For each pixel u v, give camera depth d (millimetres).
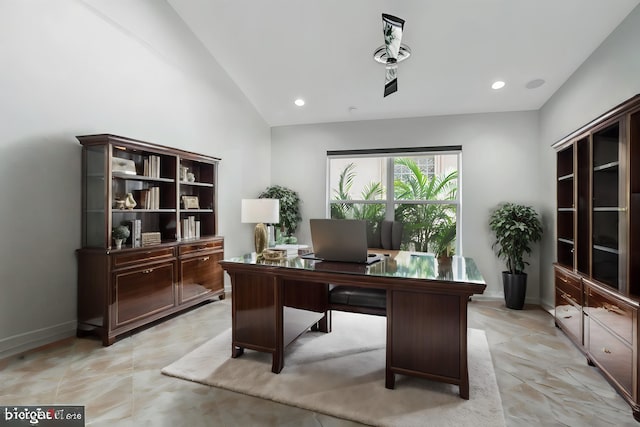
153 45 3508
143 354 2525
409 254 2885
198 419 1728
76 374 2201
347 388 2025
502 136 4277
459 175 4531
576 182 2621
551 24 2807
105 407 1830
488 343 2787
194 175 4156
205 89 4184
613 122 2098
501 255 4273
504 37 3066
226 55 4125
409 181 4801
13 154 2512
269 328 2277
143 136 3449
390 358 2025
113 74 3170
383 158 4934
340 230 2324
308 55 3785
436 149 4539
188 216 4070
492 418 1729
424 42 3256
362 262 2338
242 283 2387
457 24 3012
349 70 3904
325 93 4387
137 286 2971
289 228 5008
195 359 2420
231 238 4590
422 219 4738
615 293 1964
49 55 2703
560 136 3529
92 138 2811
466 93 3988
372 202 4977
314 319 2738
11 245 2514
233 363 2357
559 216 3068
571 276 2713
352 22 3242
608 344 2088
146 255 3070
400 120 4715
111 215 2832
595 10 2523
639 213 1896
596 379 2166
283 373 2215
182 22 3734
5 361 2387
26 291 2598
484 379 2143
